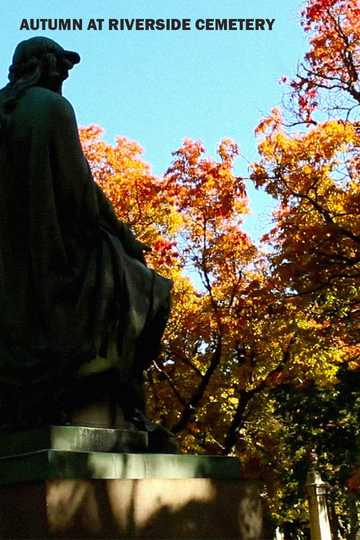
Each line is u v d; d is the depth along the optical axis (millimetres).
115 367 6598
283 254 19312
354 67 20234
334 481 37188
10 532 5496
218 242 24422
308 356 22516
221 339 23188
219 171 24000
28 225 6660
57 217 6699
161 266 24281
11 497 5543
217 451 25109
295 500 36781
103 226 7125
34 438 5992
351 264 18969
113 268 6770
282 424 32875
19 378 6344
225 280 24438
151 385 24516
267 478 27422
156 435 6773
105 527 5539
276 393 32625
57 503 5379
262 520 6340
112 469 5844
